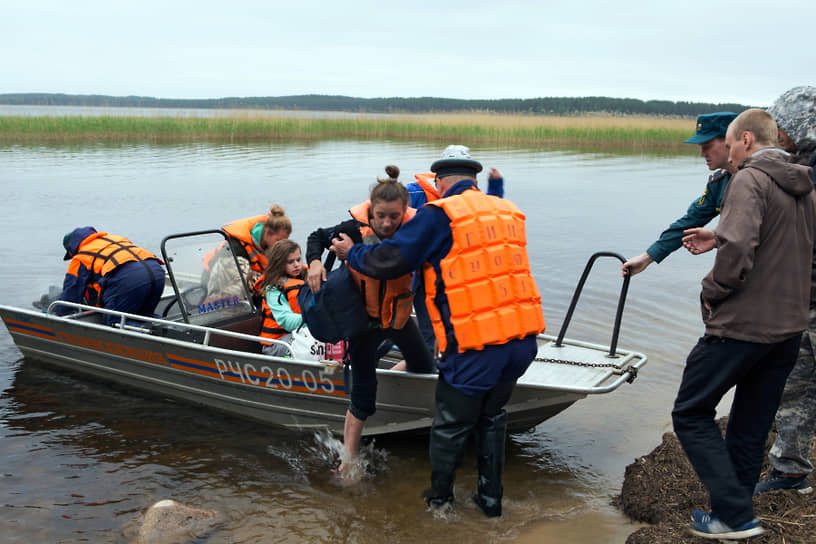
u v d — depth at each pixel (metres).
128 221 10.85
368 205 3.84
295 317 4.68
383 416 4.29
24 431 4.52
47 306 5.86
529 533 3.39
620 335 6.22
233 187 14.79
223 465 4.12
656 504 3.46
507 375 3.29
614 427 4.58
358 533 3.41
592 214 12.88
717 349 2.83
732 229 2.67
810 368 3.10
